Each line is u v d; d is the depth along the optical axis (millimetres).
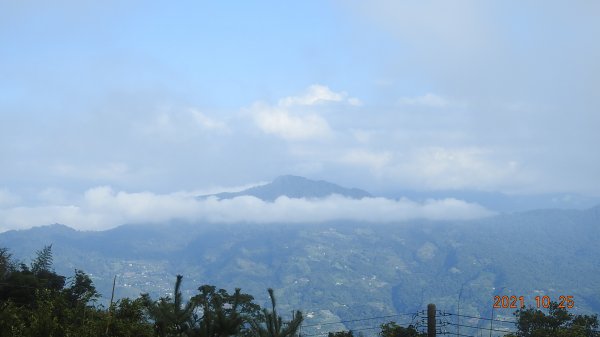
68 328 39438
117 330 40594
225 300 50062
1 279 61875
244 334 34656
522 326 65812
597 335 62750
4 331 38781
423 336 59562
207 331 33688
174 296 34781
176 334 34219
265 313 34406
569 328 59562
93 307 46281
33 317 39781
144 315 43812
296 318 35062
